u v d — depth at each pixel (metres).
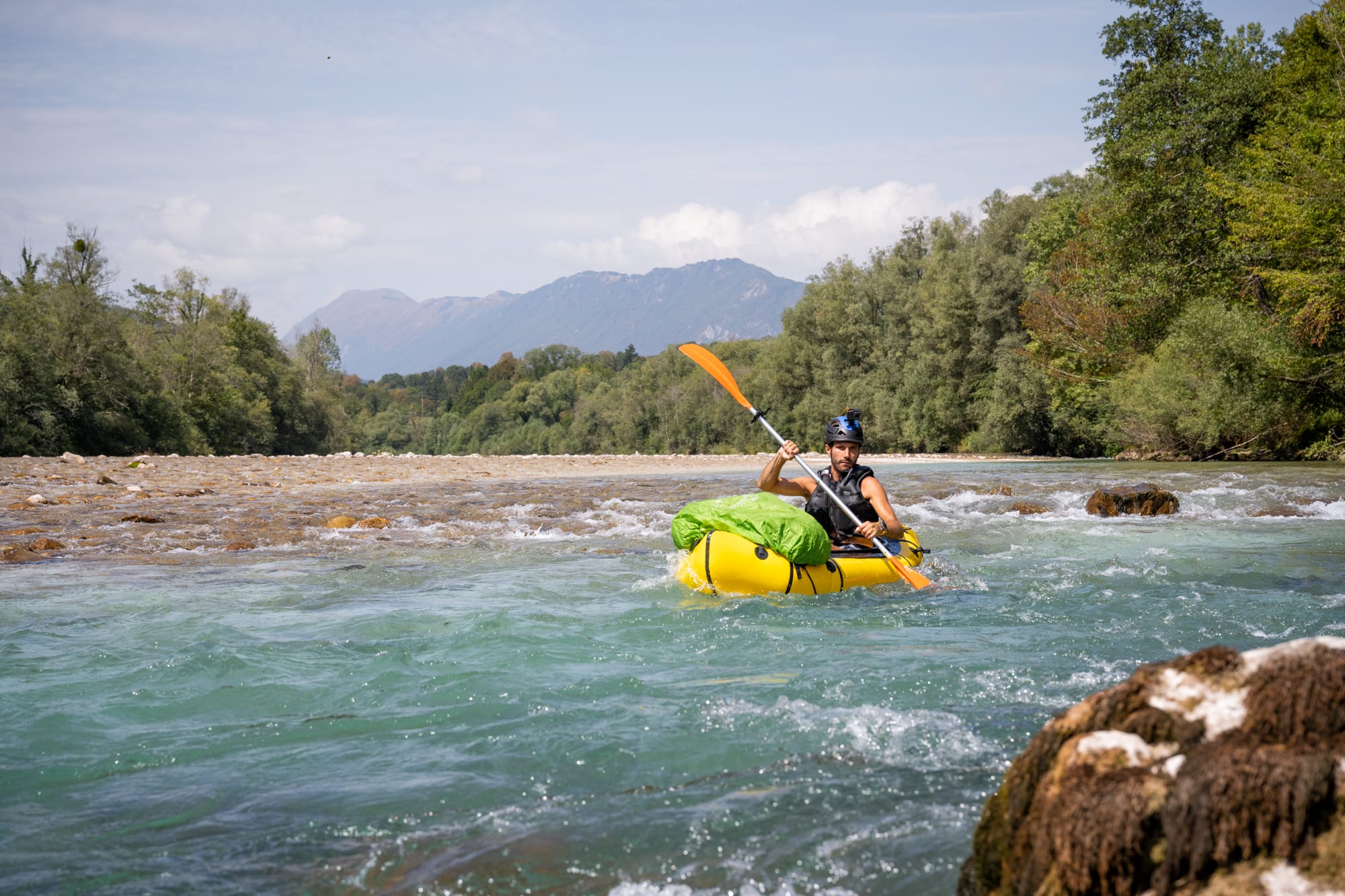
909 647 4.65
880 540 6.61
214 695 4.00
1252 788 1.67
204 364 54.56
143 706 3.86
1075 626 5.11
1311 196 20.86
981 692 3.81
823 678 4.07
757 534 6.18
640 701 3.79
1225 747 1.76
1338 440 23.69
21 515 11.99
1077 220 32.69
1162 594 6.03
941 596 6.05
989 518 11.36
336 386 77.56
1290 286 21.39
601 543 9.41
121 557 8.44
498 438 133.75
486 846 2.51
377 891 2.29
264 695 3.99
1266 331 23.42
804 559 6.13
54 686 4.15
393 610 5.86
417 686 4.08
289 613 5.80
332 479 20.88
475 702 3.83
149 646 4.91
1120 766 1.85
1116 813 1.74
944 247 52.81
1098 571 7.04
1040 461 32.41
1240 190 23.38
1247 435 24.97
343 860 2.46
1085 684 3.91
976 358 44.06
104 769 3.16
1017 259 41.88
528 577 7.14
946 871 2.30
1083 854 1.76
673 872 2.35
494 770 3.08
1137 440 28.42
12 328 41.28
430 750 3.29
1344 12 23.91
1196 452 26.59
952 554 8.12
